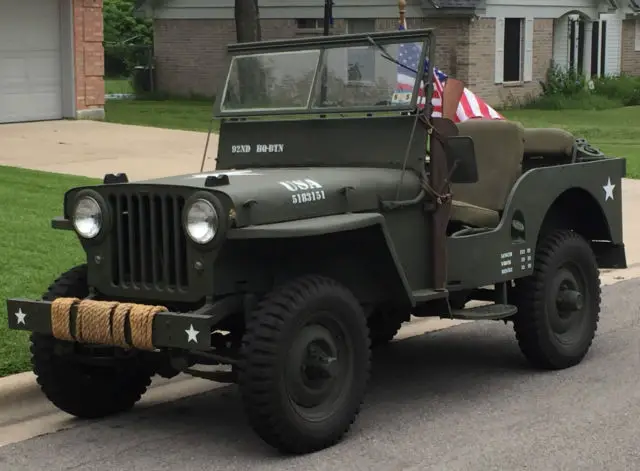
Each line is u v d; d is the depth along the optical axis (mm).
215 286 5234
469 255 6324
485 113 9461
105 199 5512
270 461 5340
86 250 5617
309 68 6465
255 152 6605
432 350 7688
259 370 5090
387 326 7273
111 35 41812
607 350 7547
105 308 5270
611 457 5363
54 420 6137
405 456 5387
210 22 30234
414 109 6062
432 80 6102
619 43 33844
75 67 21266
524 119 25531
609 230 7383
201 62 30641
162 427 5961
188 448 5582
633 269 10789
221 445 5617
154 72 31547
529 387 6637
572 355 7031
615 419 5973
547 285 6812
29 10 20578
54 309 5434
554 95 29375
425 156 6129
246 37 20359
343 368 5523
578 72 31000
